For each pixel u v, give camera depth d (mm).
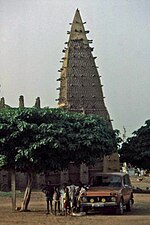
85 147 26328
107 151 28703
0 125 24641
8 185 58000
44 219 22641
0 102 62562
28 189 27328
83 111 70062
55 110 26906
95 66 82312
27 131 24641
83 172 65125
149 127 48281
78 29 83000
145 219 22359
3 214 25234
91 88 81000
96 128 27188
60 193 26531
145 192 48500
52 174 61688
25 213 25859
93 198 24141
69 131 25828
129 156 48969
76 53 81875
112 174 26141
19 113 25328
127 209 26812
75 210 24719
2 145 25000
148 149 47906
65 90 80500
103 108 80938
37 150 24672
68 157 25984
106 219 22422
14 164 25438
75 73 81062
